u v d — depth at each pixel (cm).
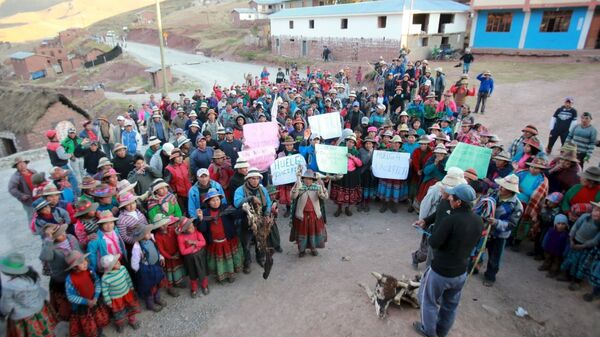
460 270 467
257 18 7625
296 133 1099
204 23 8669
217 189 686
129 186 657
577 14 2780
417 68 1789
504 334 539
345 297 621
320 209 735
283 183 897
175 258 636
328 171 873
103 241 561
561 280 653
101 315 546
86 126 1152
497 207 612
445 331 510
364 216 927
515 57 3084
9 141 2377
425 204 653
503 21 3166
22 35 15325
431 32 3419
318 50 4062
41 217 618
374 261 726
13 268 463
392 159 904
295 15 4253
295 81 2205
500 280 658
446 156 841
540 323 557
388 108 1712
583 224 593
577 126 996
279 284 671
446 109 1247
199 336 561
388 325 554
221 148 964
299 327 565
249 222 645
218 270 660
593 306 589
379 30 3419
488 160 775
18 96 2419
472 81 2309
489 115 1670
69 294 519
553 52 2877
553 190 753
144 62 5703
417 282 609
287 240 825
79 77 6012
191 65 5150
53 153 963
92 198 702
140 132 1650
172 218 629
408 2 3362
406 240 803
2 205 1069
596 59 2636
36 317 491
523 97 1894
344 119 1424
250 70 4453
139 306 628
